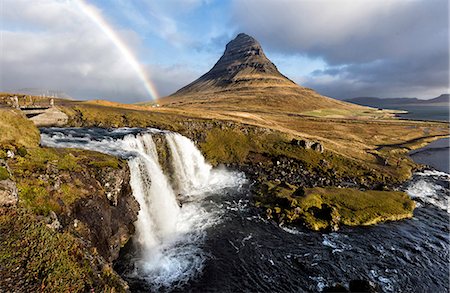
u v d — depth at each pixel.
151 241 36.84
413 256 36.31
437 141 144.62
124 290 20.47
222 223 43.03
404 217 47.34
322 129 141.38
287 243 38.00
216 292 28.70
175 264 32.62
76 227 25.33
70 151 37.31
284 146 84.12
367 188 62.78
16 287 14.51
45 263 16.69
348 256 35.72
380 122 197.75
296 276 31.61
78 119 68.38
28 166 27.08
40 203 23.34
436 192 62.91
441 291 30.41
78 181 29.61
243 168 73.69
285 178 67.06
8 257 16.00
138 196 39.44
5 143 29.25
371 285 29.48
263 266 33.09
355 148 98.31
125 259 31.81
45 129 54.75
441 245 39.00
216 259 33.97
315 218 44.06
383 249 37.59
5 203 19.58
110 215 31.20
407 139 142.50
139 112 83.56
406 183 70.06
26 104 64.62
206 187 60.22
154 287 28.70
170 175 59.28
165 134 62.41
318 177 69.25
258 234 40.00
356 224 43.72
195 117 96.44
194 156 69.69
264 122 121.06
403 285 31.03
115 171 34.28
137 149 53.09
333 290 29.48
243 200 52.44
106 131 59.47
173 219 43.94
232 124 88.88
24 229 18.47
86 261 19.44
